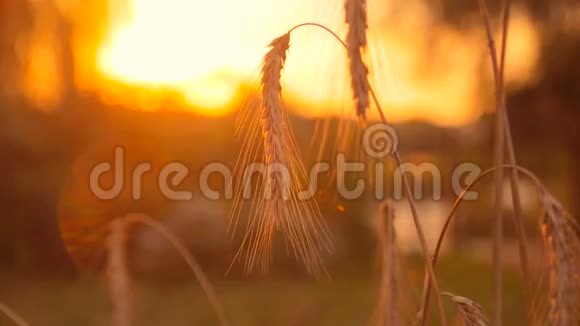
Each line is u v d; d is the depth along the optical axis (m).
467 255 12.79
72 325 8.97
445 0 13.10
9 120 13.25
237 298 11.41
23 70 12.84
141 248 12.95
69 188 12.40
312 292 11.89
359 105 1.71
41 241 13.10
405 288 2.16
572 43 13.32
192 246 13.35
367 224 14.42
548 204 1.92
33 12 12.46
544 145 14.03
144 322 9.38
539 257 1.98
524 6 13.27
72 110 13.30
